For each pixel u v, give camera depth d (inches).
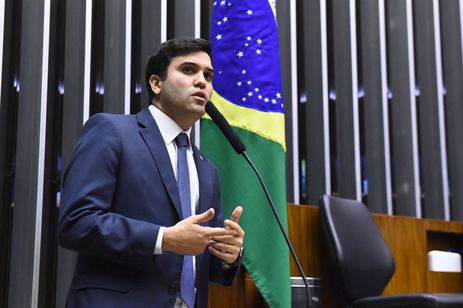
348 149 150.5
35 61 119.7
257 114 105.9
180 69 71.5
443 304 91.9
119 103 125.5
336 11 156.4
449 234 137.3
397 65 164.2
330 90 151.7
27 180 115.0
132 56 129.6
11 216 114.5
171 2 136.5
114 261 63.2
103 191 63.7
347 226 111.5
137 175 65.8
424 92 167.0
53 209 116.8
